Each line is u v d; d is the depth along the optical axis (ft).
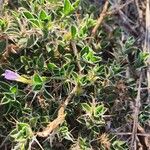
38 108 0.35
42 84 0.33
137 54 0.38
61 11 0.36
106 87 0.36
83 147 0.34
